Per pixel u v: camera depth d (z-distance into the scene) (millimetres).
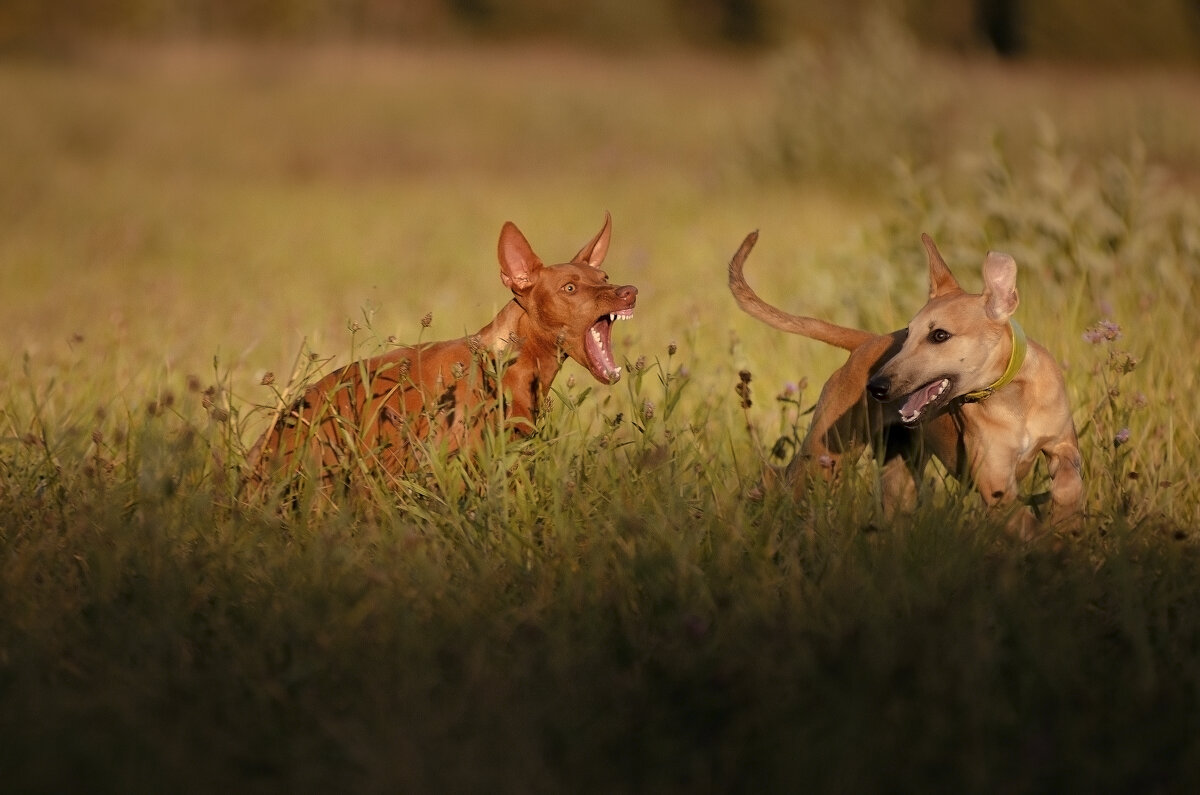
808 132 44656
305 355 14375
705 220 36812
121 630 9992
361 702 9055
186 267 31750
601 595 10305
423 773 8266
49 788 8203
